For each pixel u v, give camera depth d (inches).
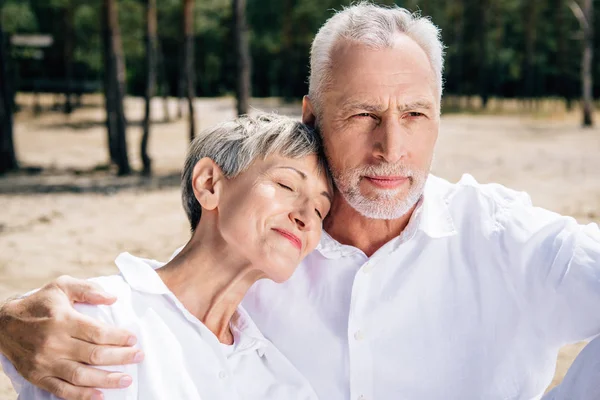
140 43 1328.7
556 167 617.3
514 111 1590.8
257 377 75.3
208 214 73.0
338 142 77.4
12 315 64.7
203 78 2091.5
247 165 71.2
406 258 83.6
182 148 832.3
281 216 71.3
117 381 61.9
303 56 2006.6
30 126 1071.6
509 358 81.6
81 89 1663.4
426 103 76.6
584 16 1084.5
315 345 85.0
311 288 85.7
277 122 74.3
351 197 79.3
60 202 460.4
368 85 75.3
